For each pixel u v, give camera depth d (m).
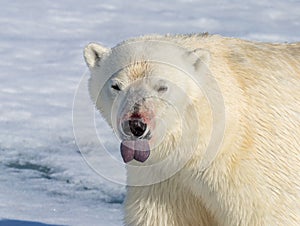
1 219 12.40
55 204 13.41
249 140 9.70
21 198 13.63
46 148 16.00
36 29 25.81
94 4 28.98
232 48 10.16
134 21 26.48
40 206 13.25
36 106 18.48
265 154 9.73
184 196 10.19
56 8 28.52
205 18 26.22
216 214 10.05
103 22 26.58
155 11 27.66
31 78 20.66
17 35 25.05
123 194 14.03
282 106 9.94
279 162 9.77
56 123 17.39
